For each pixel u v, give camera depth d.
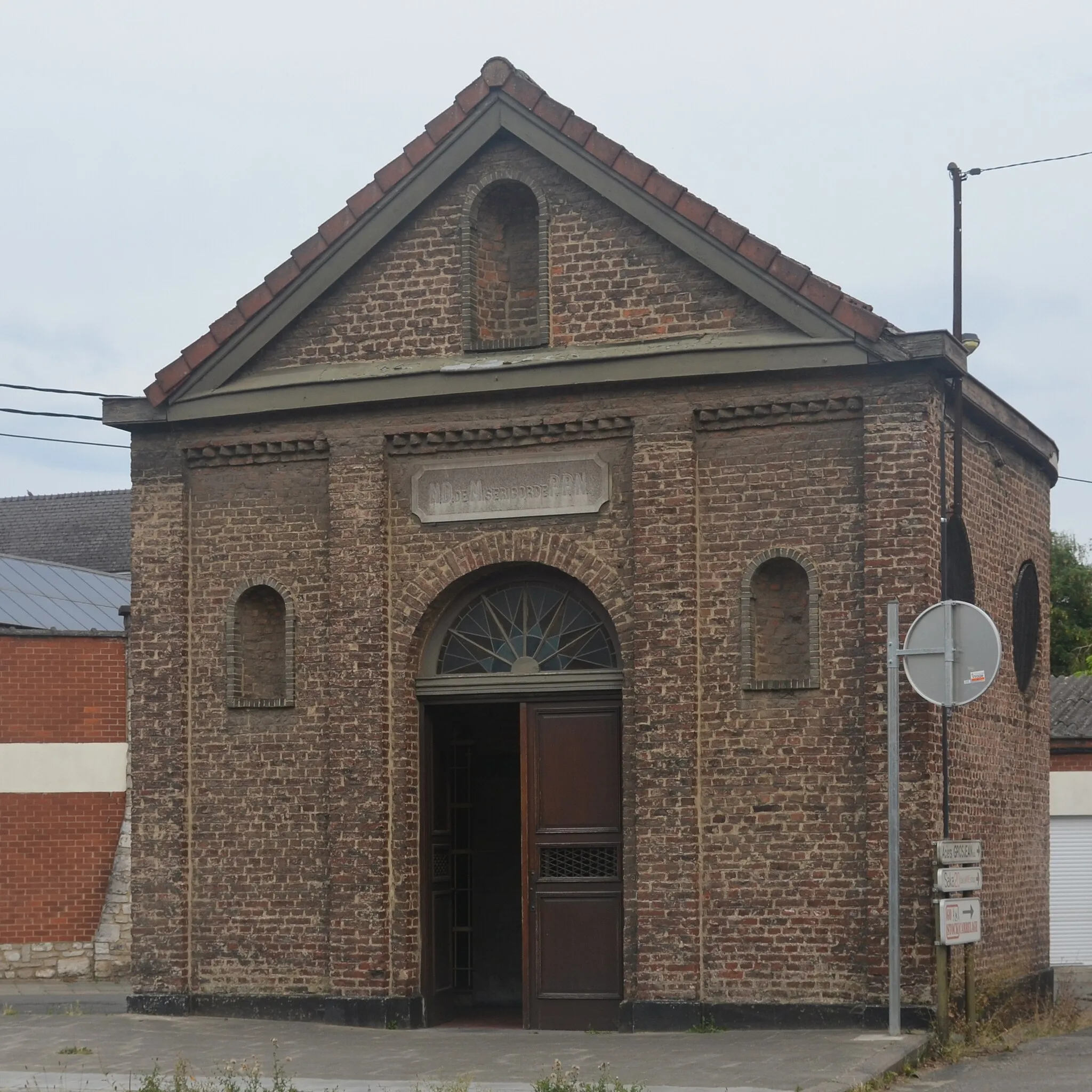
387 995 19.38
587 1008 19.19
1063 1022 19.89
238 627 20.56
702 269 19.06
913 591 17.88
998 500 20.95
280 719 20.23
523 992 19.42
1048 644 23.14
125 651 27.80
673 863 18.48
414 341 20.03
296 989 19.88
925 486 17.97
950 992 17.69
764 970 18.25
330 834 19.75
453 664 20.03
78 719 27.53
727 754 18.56
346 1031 18.97
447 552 19.73
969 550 19.47
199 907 20.36
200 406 20.59
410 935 19.59
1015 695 21.34
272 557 20.42
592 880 19.31
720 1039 17.55
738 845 18.44
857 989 17.94
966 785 19.11
